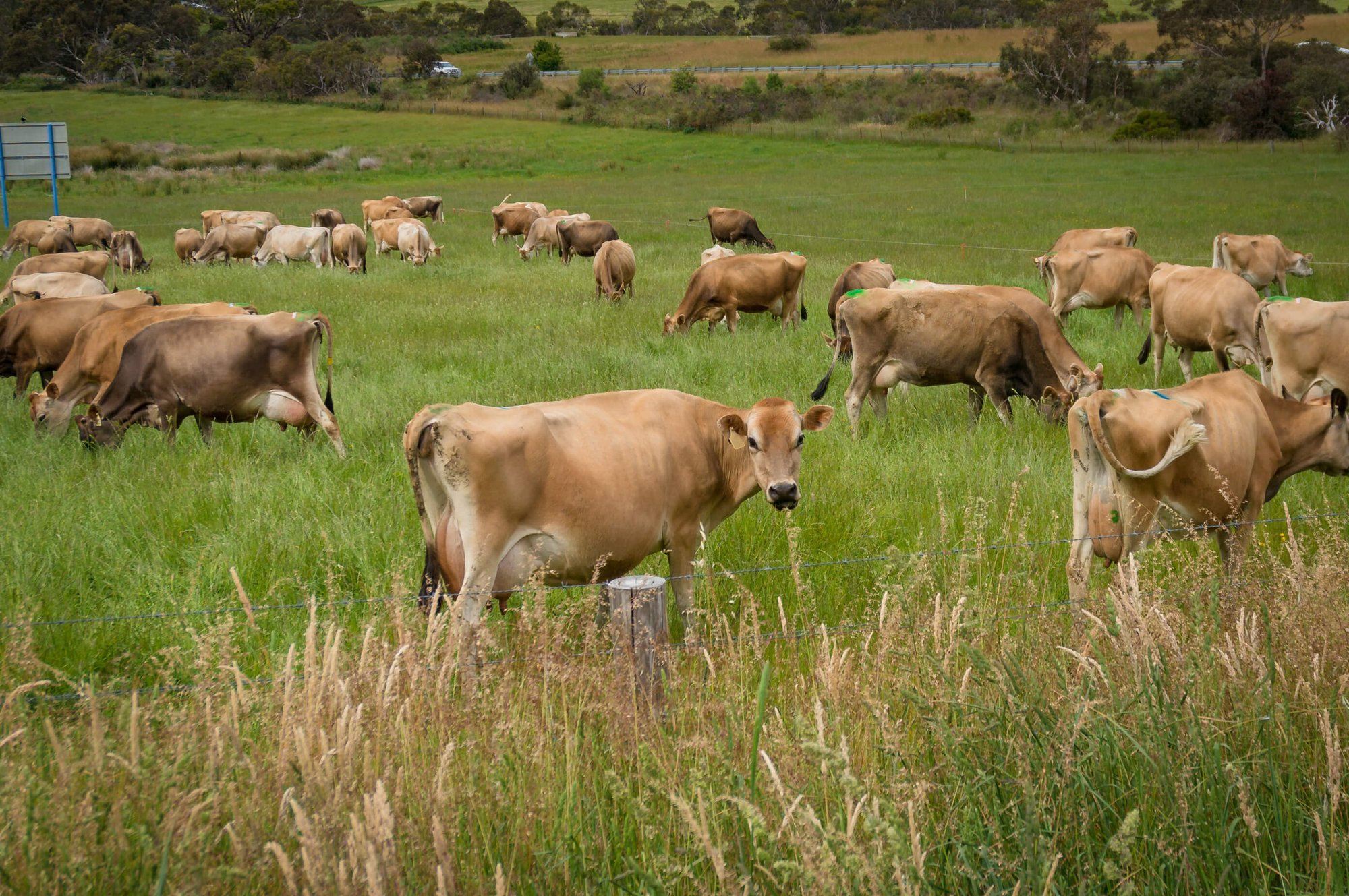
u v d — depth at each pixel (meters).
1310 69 64.56
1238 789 3.57
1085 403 6.18
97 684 5.49
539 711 4.31
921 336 10.30
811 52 120.25
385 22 136.88
